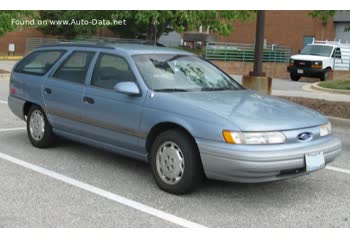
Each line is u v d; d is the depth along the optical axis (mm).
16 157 7086
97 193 5617
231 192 5781
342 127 10328
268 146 5113
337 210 5297
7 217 4840
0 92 15117
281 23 41094
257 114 5422
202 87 6297
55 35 38000
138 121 5910
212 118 5254
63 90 6969
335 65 27672
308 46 27891
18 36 38031
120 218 4895
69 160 6992
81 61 6977
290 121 5391
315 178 6488
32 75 7672
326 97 15727
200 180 5562
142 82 6016
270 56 31562
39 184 5887
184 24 15320
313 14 13156
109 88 6359
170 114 5570
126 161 7008
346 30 13758
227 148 5074
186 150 5418
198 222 4852
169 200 5445
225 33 14156
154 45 7199
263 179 5133
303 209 5297
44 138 7477
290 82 25281
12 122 9812
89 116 6559
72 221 4781
